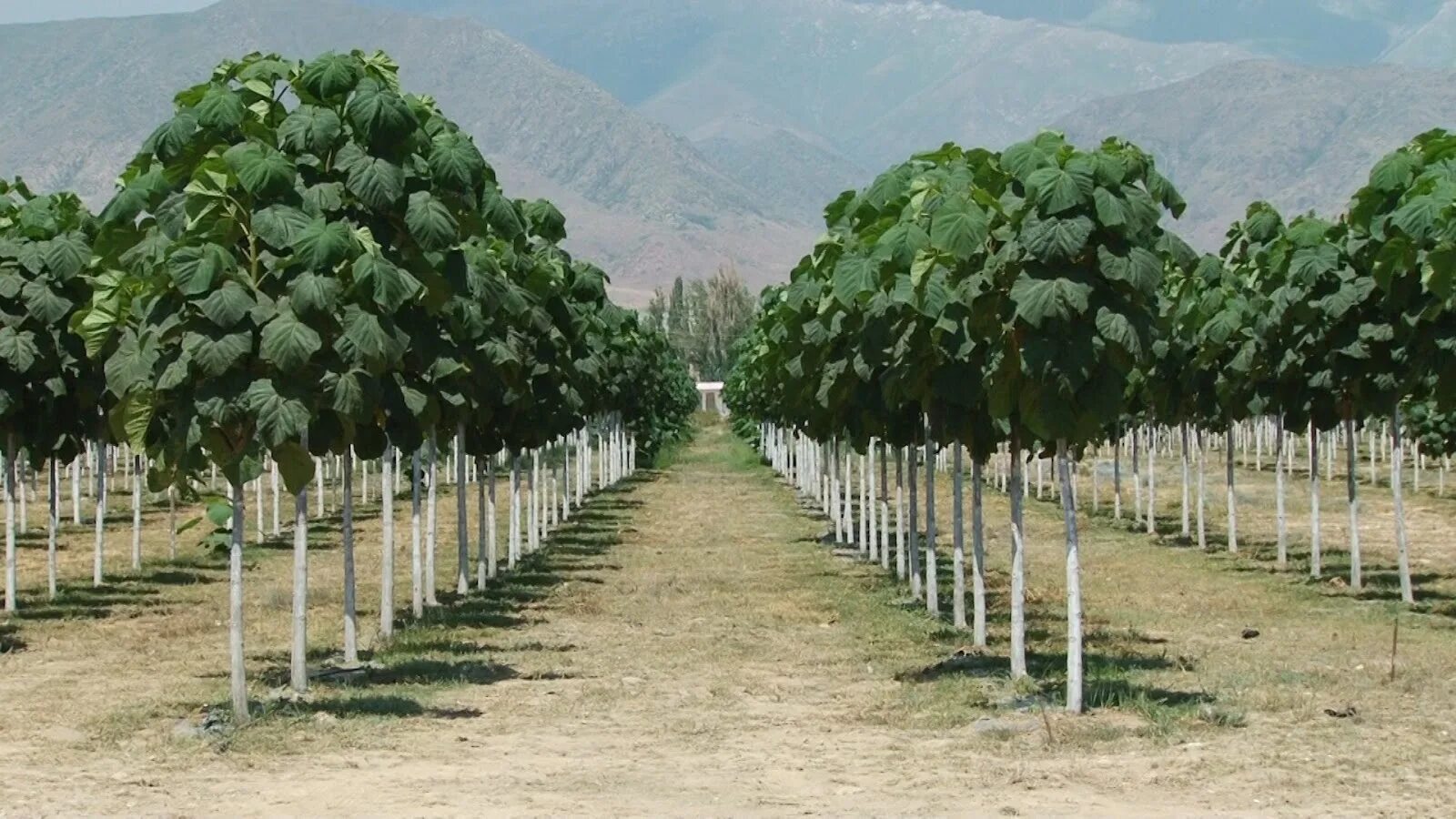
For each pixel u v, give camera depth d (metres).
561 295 26.95
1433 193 18.47
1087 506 49.09
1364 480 56.41
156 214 15.33
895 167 19.08
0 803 11.93
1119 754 13.48
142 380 14.55
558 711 16.23
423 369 16.77
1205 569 31.44
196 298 13.84
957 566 22.27
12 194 24.97
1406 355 22.56
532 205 26.39
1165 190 14.44
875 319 18.84
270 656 20.42
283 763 13.41
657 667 19.45
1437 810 11.37
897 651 20.67
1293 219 24.22
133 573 31.89
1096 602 25.83
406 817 11.33
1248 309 27.77
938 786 12.36
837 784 12.53
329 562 34.59
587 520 47.47
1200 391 32.84
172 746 14.17
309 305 13.89
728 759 13.63
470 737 14.71
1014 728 14.65
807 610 25.58
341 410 14.43
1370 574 30.11
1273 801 11.70
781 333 27.41
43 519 47.00
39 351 23.08
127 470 57.34
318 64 15.50
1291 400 26.77
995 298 14.85
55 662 20.36
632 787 12.41
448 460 54.94
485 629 23.22
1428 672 17.81
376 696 16.84
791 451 66.81
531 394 27.00
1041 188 13.67
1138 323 13.99
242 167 14.20
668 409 79.19
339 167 15.41
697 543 39.53
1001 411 15.10
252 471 14.76
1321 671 18.06
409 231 15.88
